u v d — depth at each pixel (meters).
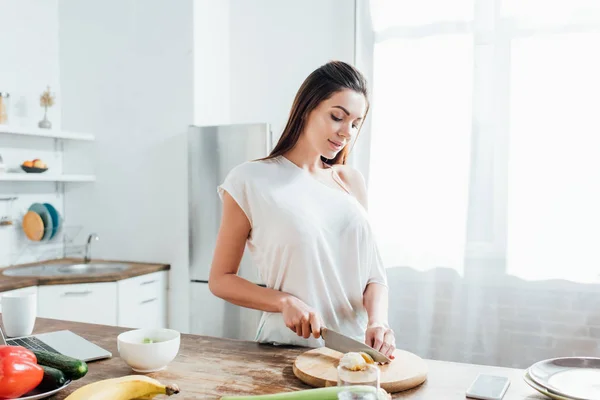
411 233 3.00
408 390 1.12
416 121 3.00
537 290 2.79
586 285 2.71
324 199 1.52
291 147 1.56
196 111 3.25
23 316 1.48
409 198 3.01
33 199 3.37
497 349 2.87
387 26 3.06
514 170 2.81
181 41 3.24
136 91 3.37
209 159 3.12
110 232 3.47
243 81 3.54
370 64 3.10
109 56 3.43
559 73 2.73
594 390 1.04
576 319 2.73
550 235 2.76
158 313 3.26
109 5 3.41
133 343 1.20
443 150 2.94
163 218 3.33
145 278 3.14
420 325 2.99
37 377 1.03
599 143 2.67
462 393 1.10
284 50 3.43
